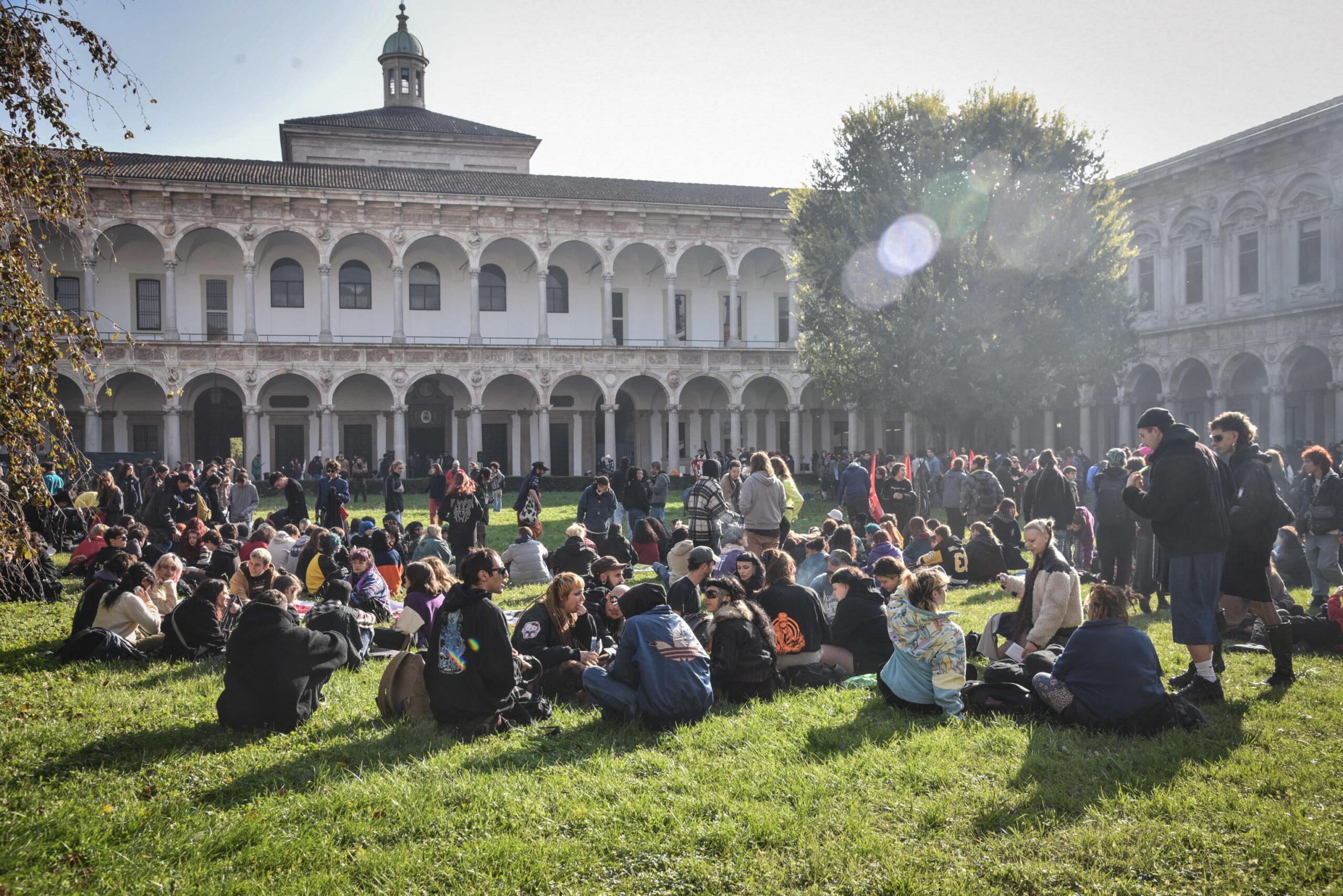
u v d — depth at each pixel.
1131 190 52.00
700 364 57.38
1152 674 8.23
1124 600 8.53
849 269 37.53
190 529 18.34
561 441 60.66
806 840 6.23
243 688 9.05
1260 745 7.82
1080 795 6.87
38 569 16.83
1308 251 43.62
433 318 57.78
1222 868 5.76
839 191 39.09
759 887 5.66
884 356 36.41
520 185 56.09
